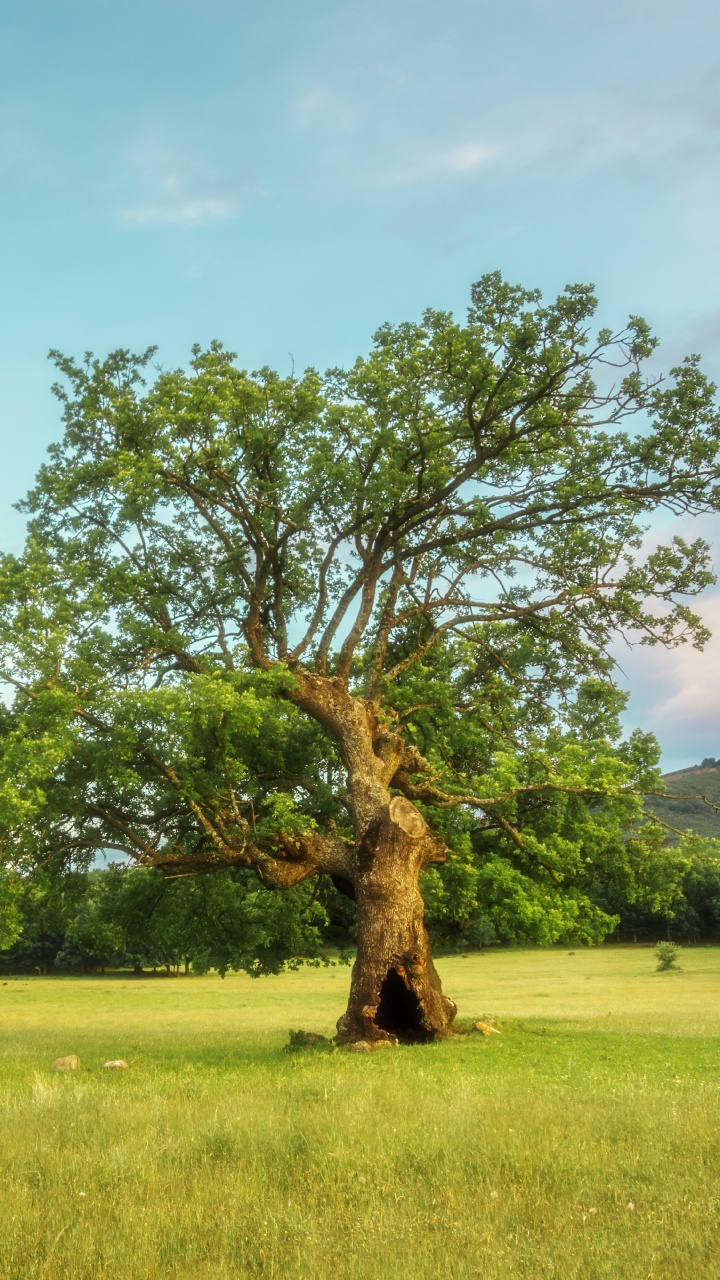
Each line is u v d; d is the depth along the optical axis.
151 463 20.72
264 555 23.38
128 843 22.23
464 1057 17.38
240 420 22.30
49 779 19.97
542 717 26.56
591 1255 6.04
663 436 22.38
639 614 24.55
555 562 25.30
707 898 98.69
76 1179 7.85
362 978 20.02
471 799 22.08
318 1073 14.61
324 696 22.41
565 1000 49.62
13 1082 15.55
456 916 23.95
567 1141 8.79
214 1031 35.78
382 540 23.89
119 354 23.23
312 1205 7.21
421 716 25.53
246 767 22.19
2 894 18.55
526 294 21.05
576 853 22.41
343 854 21.59
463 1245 6.33
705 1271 5.80
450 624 25.09
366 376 21.88
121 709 19.42
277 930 24.62
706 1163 8.20
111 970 107.75
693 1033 25.69
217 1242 6.51
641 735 24.00
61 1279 5.89
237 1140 8.97
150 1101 11.32
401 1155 8.46
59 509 23.36
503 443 22.52
